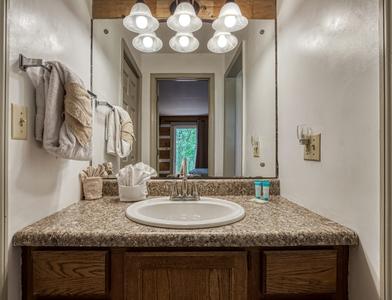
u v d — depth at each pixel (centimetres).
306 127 111
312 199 107
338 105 89
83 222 93
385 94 69
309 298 86
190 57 158
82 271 82
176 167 155
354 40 81
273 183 142
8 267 78
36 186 93
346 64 85
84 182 132
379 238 71
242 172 154
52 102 92
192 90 160
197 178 150
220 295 82
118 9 150
